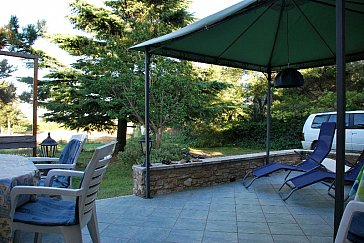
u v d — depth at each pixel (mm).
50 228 2098
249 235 3127
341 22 2197
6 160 2936
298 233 3186
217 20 3287
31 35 9406
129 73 8195
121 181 6414
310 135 8656
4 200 1938
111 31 9781
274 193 4887
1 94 6332
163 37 4211
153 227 3342
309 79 11492
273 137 11727
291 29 4973
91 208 2387
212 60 5688
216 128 12609
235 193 4875
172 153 6902
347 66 10516
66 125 10438
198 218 3654
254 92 12727
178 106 8234
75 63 9773
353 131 7957
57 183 3223
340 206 2213
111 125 10836
